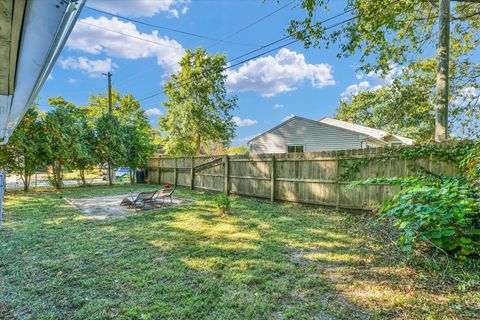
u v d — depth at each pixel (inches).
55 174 443.8
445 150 182.7
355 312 85.7
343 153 242.2
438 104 237.8
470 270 108.8
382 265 121.3
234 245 153.5
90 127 486.9
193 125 728.3
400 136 585.9
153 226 198.2
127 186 495.8
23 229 189.2
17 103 73.5
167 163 500.1
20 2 22.9
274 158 302.7
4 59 38.6
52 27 27.4
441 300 90.4
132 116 878.4
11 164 391.5
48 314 87.3
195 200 323.9
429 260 119.3
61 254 140.1
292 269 119.7
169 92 748.0
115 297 97.3
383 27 288.7
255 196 327.3
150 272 117.6
